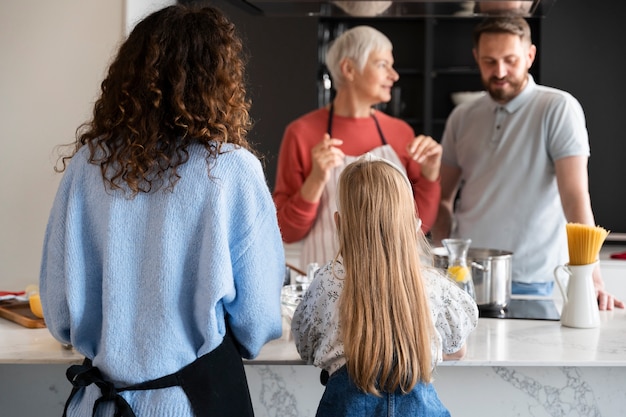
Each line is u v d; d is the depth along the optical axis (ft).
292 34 15.38
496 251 8.34
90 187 5.08
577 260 7.43
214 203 4.95
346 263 5.67
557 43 15.64
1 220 8.95
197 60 5.02
